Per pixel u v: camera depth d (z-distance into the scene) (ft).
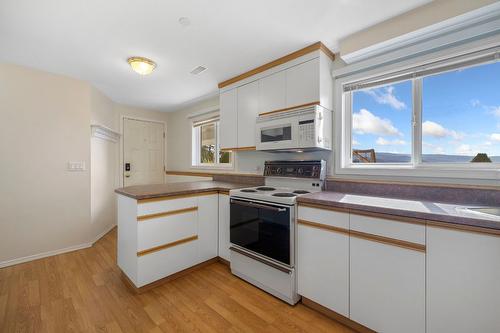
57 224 8.98
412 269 4.14
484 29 4.86
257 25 5.82
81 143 9.52
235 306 5.78
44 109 8.66
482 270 3.53
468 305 3.65
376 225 4.55
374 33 5.87
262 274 6.48
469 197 5.03
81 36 6.23
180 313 5.50
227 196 7.82
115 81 9.61
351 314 4.90
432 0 4.98
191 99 12.34
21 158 8.23
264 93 7.99
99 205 10.84
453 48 5.31
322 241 5.35
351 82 7.07
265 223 6.32
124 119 13.41
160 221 6.63
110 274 7.37
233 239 7.29
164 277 6.79
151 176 14.64
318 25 5.84
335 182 7.07
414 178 5.93
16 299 5.98
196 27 5.88
